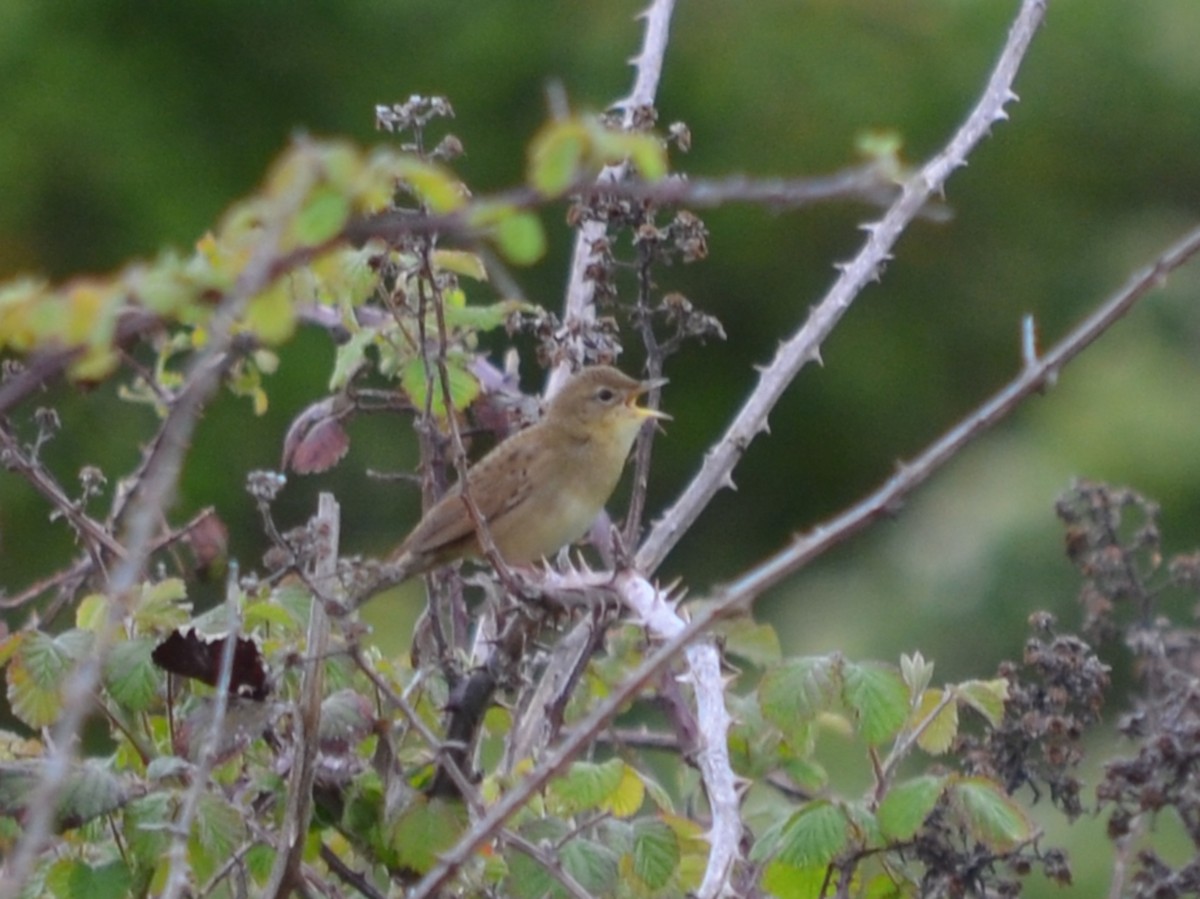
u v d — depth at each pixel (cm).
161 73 2278
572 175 479
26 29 2230
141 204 2222
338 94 2319
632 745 947
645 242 868
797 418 2384
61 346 499
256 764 809
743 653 899
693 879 795
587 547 1531
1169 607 1315
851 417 2377
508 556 1174
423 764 771
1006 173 2403
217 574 850
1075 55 2392
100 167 2220
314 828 745
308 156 468
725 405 2369
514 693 886
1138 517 1797
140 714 790
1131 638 829
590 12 2291
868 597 1958
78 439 1919
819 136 2283
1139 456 2023
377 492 1973
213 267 496
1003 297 2391
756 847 752
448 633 957
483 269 897
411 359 877
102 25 2267
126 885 717
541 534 1176
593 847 757
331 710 731
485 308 883
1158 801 742
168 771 705
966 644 1883
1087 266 2398
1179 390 2098
